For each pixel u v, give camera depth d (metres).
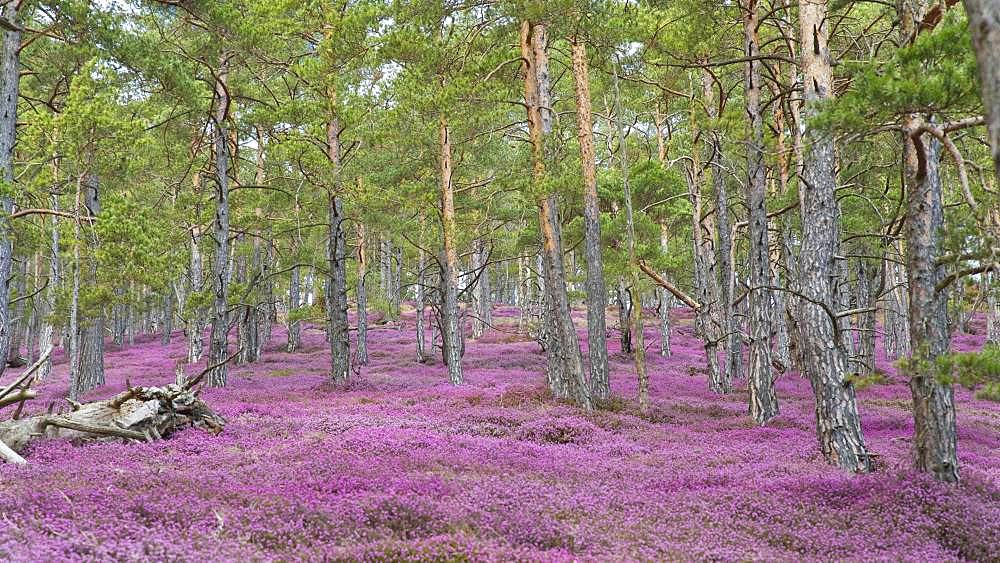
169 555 4.93
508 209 31.38
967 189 6.91
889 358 32.53
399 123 23.03
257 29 17.95
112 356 41.03
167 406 11.53
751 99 15.55
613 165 30.44
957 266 7.91
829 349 9.83
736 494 8.02
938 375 6.52
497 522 6.54
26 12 15.84
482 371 28.27
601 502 7.59
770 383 15.08
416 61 17.30
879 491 8.09
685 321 54.69
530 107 18.23
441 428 13.10
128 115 19.94
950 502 7.55
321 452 10.01
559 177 16.45
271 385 22.80
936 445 8.64
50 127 16.39
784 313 25.92
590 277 18.44
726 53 18.55
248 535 5.68
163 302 47.34
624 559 5.46
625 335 34.72
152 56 14.95
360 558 5.27
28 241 20.91
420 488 7.82
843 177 19.47
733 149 19.62
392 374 27.03
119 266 18.61
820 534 6.55
